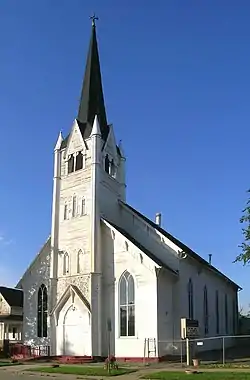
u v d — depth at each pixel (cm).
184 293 4272
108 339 4047
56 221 4638
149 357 3766
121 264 4147
